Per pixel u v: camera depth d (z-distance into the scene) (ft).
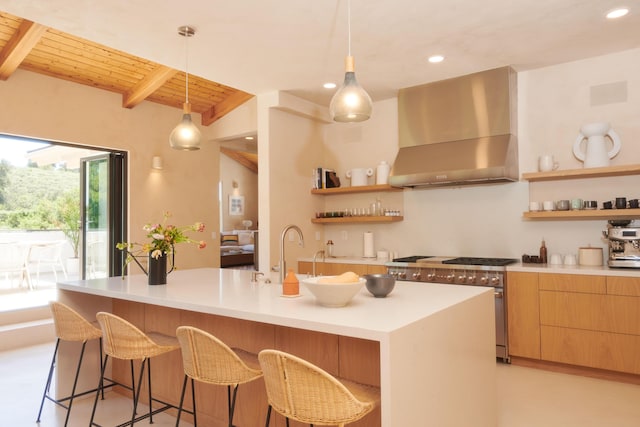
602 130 12.10
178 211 20.22
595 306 11.07
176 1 9.07
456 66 13.30
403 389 5.24
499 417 9.14
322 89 15.23
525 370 12.10
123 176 18.56
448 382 6.42
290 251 16.42
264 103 15.72
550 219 13.30
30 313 16.26
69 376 10.59
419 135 15.05
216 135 21.50
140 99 17.71
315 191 17.46
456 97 14.30
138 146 18.72
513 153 13.33
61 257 18.07
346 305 6.73
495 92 13.58
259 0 9.06
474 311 7.46
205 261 21.26
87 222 18.81
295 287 7.80
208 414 9.12
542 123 13.48
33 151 17.03
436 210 15.55
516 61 12.94
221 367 6.29
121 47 11.44
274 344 8.01
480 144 13.65
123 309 11.09
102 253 18.75
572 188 12.95
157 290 8.93
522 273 12.15
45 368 12.79
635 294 10.54
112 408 10.10
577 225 12.85
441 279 13.21
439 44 11.51
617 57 12.35
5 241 16.28
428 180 13.98
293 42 11.21
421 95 15.03
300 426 7.64
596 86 12.65
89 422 9.32
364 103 7.72
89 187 18.86
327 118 17.85
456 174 13.41
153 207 19.21
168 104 19.94
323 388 5.01
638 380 10.89
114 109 17.90
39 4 9.16
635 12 9.84
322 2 9.16
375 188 15.89
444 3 9.30
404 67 13.28
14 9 9.39
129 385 10.85
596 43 11.66
